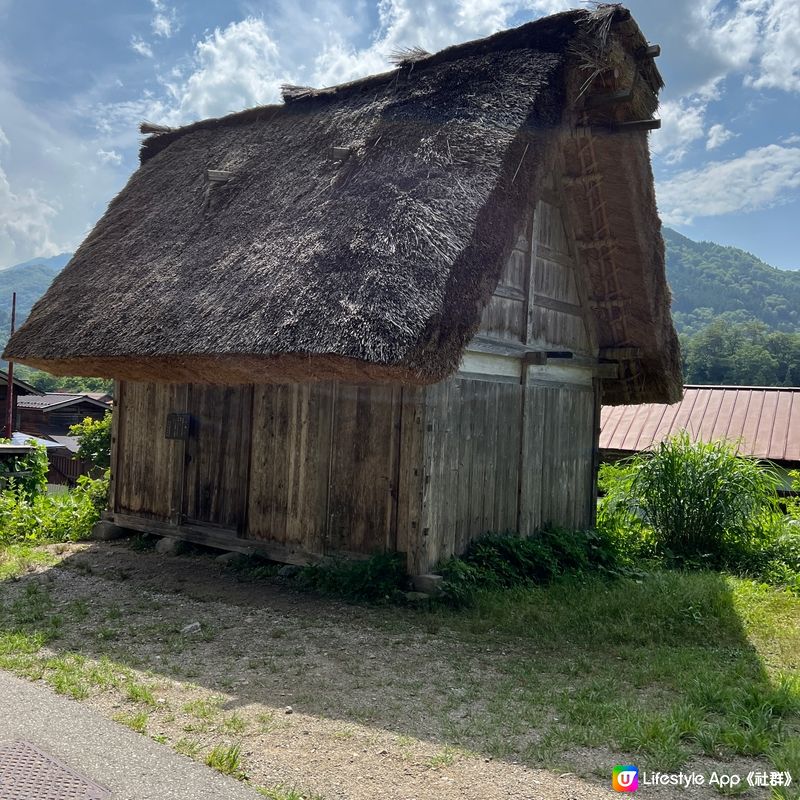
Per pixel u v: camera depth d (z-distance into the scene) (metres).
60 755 3.17
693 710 3.86
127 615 5.74
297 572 6.92
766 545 8.77
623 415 17.03
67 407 31.72
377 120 7.52
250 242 7.07
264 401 7.53
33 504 10.02
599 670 4.70
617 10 6.45
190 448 8.23
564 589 6.50
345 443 6.85
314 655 4.84
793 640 5.41
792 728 3.76
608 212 8.20
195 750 3.29
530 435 8.07
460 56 7.68
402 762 3.27
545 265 8.34
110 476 9.10
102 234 9.44
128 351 6.71
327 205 6.74
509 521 7.68
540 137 6.55
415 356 5.16
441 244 5.66
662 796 3.03
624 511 9.52
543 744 3.48
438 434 6.52
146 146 11.23
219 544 7.71
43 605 5.95
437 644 5.16
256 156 8.72
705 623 5.73
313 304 5.63
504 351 7.51
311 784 3.03
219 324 6.12
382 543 6.52
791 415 15.66
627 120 7.31
